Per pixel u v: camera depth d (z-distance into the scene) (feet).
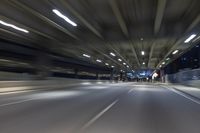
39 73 148.97
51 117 41.47
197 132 31.76
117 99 74.08
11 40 118.62
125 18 78.95
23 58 150.82
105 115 43.96
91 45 126.82
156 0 61.11
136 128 33.55
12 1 61.00
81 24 83.15
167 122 37.99
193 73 154.71
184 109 52.90
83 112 47.29
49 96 81.76
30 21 81.97
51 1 58.44
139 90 125.49
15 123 36.24
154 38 106.01
